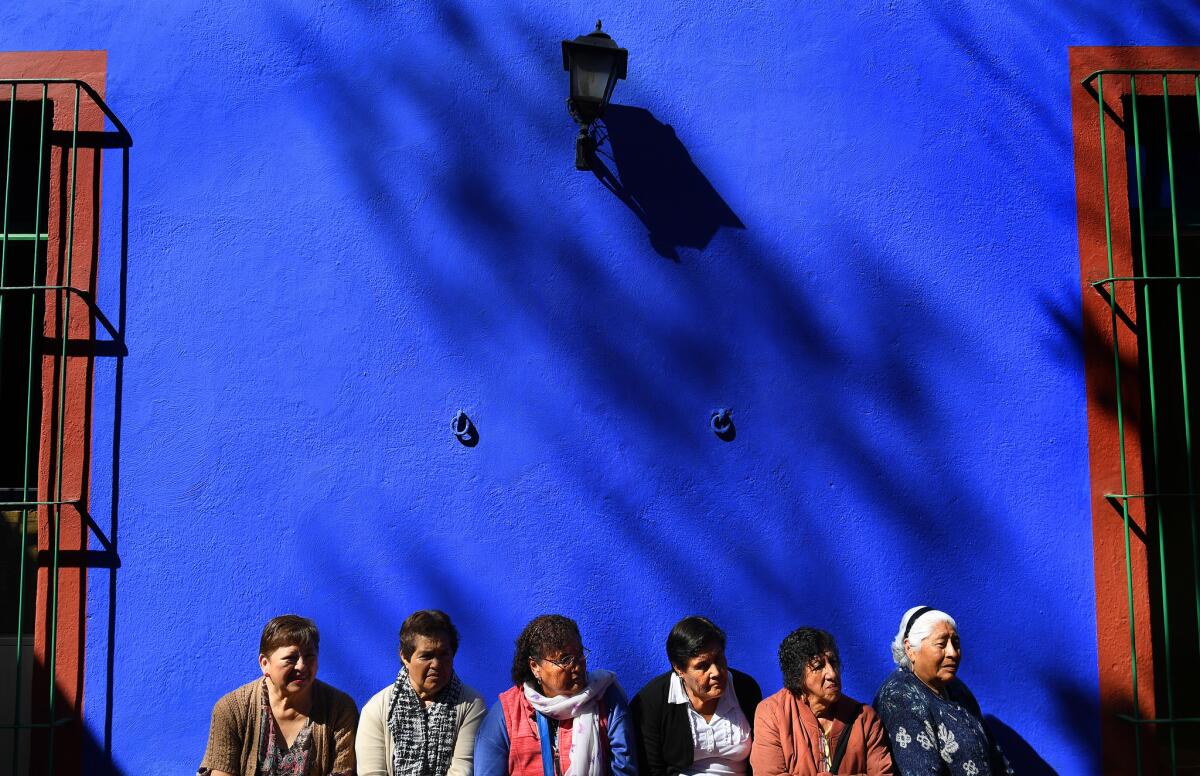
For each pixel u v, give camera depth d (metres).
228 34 3.94
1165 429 3.88
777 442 3.79
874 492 3.78
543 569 3.73
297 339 3.81
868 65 3.94
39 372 3.86
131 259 3.83
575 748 3.14
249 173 3.88
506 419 3.78
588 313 3.83
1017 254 3.87
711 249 3.86
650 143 3.90
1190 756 3.71
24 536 3.61
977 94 3.94
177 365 3.79
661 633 3.71
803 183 3.89
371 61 3.93
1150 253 3.97
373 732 3.26
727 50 3.95
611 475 3.77
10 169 3.78
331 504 3.74
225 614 3.70
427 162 3.89
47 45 3.93
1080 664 3.71
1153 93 3.91
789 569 3.74
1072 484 3.78
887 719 3.29
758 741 3.22
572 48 3.58
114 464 3.75
